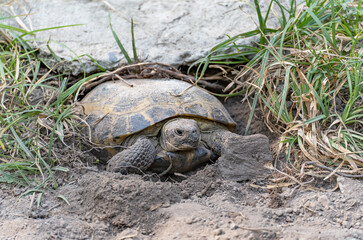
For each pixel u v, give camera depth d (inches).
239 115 181.0
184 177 154.9
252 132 173.0
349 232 112.7
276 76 165.5
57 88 174.6
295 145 154.3
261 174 144.2
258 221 117.3
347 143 145.3
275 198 132.1
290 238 109.3
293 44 172.6
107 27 196.5
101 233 115.3
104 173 137.8
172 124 149.0
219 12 198.8
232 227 112.3
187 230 112.5
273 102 158.7
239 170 143.8
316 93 149.4
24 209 124.9
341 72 154.7
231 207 125.3
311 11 163.8
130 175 137.3
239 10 197.8
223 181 139.4
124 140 151.6
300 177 139.7
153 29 195.5
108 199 122.8
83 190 130.3
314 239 108.3
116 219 119.6
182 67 188.4
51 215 123.7
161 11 203.3
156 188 127.3
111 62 182.9
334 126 153.3
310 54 161.6
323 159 144.4
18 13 201.2
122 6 205.5
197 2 205.2
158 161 148.5
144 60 183.0
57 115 156.9
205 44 188.1
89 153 159.6
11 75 161.9
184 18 198.5
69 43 189.5
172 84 165.5
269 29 177.5
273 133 166.7
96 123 156.3
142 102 153.8
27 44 187.9
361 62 152.5
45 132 157.4
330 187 136.7
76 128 158.2
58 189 135.6
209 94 169.9
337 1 175.6
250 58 181.8
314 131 146.6
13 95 161.9
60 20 198.5
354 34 173.3
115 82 175.6
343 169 140.0
